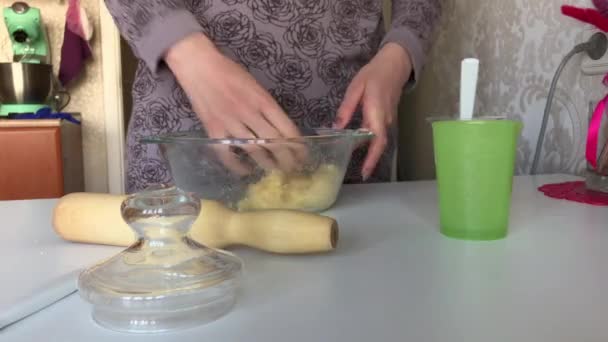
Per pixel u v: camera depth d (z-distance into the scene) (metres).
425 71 1.32
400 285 0.33
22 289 0.31
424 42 0.79
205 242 0.39
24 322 0.28
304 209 0.55
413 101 1.39
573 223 0.51
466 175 0.44
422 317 0.27
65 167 1.76
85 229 0.42
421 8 0.79
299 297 0.31
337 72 0.83
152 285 0.27
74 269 0.36
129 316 0.27
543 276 0.34
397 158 1.47
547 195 0.66
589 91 0.82
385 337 0.25
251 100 0.56
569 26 0.86
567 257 0.39
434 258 0.39
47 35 2.03
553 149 0.91
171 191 0.34
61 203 0.43
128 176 0.85
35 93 1.85
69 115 1.82
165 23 0.60
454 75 1.20
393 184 0.79
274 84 0.80
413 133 1.40
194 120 0.81
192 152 0.52
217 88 0.58
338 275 0.35
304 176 0.53
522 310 0.28
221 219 0.40
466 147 0.43
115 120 2.02
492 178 0.43
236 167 0.52
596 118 0.66
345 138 0.55
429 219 0.53
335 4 0.81
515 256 0.39
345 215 0.56
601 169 0.66
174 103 0.81
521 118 0.99
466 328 0.26
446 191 0.45
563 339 0.25
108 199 0.43
